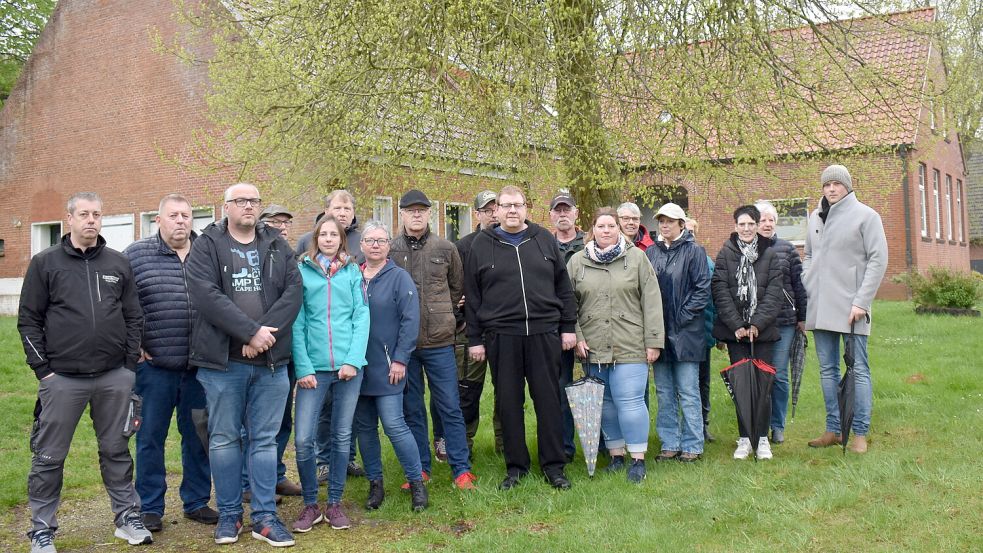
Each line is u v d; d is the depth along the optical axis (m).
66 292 4.36
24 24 25.31
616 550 4.13
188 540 4.59
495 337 5.40
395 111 9.16
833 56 10.12
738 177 10.38
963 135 21.91
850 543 4.07
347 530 4.70
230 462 4.50
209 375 4.43
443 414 5.47
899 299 19.86
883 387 7.81
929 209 22.47
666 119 9.30
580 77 9.23
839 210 5.80
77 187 20.66
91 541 4.61
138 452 4.84
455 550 4.27
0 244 22.25
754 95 9.38
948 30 11.05
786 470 5.36
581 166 9.32
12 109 21.78
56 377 4.36
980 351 9.70
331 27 9.25
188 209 5.00
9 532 4.80
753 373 5.70
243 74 10.27
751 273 5.89
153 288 4.82
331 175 10.42
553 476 5.30
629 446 5.44
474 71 8.94
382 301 5.04
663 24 8.95
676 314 5.79
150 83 19.16
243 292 4.44
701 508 4.66
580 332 5.63
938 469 5.01
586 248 5.74
